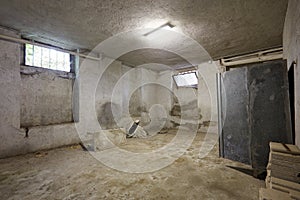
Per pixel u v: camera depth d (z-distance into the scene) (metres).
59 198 1.69
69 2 2.20
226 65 4.97
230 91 2.69
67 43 3.70
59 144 3.61
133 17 2.60
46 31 3.09
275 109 2.16
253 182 2.05
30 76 3.45
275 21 2.74
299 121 1.70
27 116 3.40
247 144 2.47
